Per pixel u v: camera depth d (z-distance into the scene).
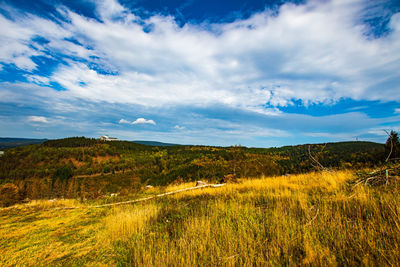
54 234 5.42
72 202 10.78
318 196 5.39
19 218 7.53
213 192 9.51
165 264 3.00
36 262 3.79
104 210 8.39
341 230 3.21
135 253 3.47
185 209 6.78
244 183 10.99
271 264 2.56
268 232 3.63
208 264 2.91
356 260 2.47
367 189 4.98
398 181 5.20
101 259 3.70
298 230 3.44
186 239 3.78
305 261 2.57
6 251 4.36
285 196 6.20
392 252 2.38
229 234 3.66
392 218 3.31
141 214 6.05
